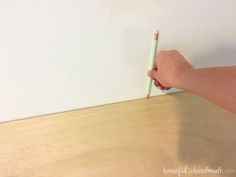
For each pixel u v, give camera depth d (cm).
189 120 57
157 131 55
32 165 48
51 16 46
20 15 44
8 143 51
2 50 46
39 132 53
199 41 58
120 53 53
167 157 50
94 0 47
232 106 37
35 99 53
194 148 52
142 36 53
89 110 57
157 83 56
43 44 48
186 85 43
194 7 54
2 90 50
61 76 52
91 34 49
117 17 49
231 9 57
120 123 56
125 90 58
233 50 62
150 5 50
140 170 48
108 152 50
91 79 54
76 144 51
